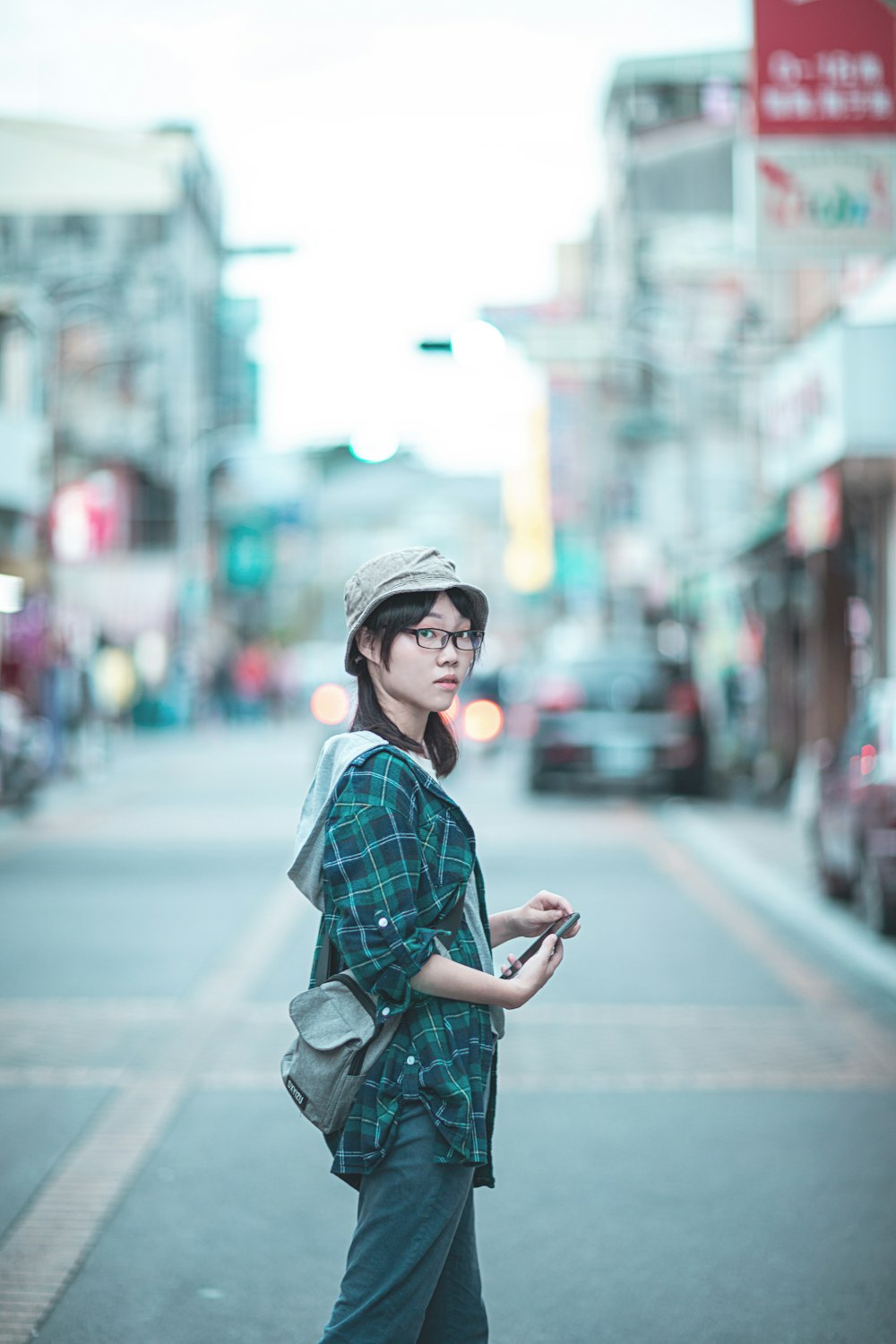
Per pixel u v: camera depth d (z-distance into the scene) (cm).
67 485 3856
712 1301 512
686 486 3164
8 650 2867
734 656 3378
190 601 5178
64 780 2880
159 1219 590
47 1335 485
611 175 5022
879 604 2112
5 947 1173
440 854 317
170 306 5169
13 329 2895
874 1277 532
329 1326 313
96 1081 791
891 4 941
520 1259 550
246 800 2459
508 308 4122
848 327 1925
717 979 1055
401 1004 310
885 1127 709
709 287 3850
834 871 1360
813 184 1520
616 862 1680
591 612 6047
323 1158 667
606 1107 743
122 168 4447
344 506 16062
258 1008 963
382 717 334
